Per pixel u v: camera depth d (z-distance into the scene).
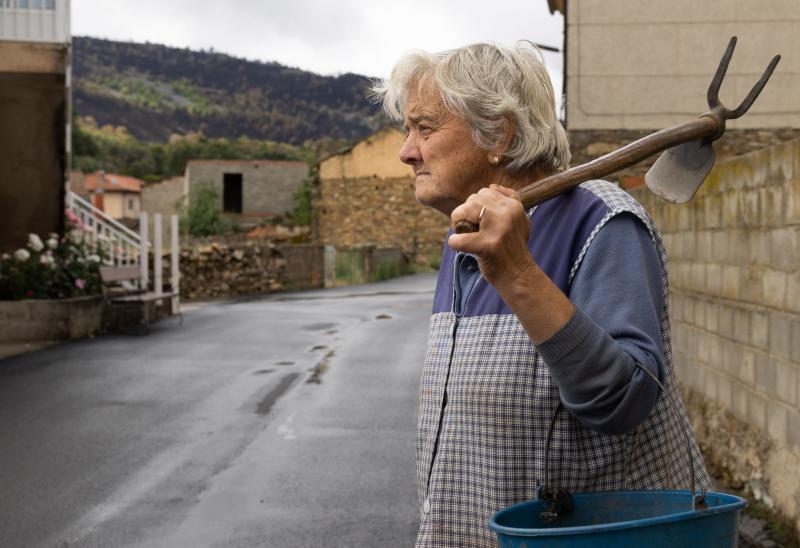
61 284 12.31
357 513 4.62
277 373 9.05
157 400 7.62
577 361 1.38
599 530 1.32
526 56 1.66
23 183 13.37
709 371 5.57
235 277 24.38
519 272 1.37
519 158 1.63
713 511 1.36
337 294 22.66
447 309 1.78
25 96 13.35
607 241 1.54
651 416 1.60
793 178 4.22
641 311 1.48
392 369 9.28
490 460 1.62
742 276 4.94
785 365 4.24
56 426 6.66
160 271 15.14
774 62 1.59
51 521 4.54
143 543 4.21
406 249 39.16
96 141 140.12
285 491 5.00
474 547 1.64
